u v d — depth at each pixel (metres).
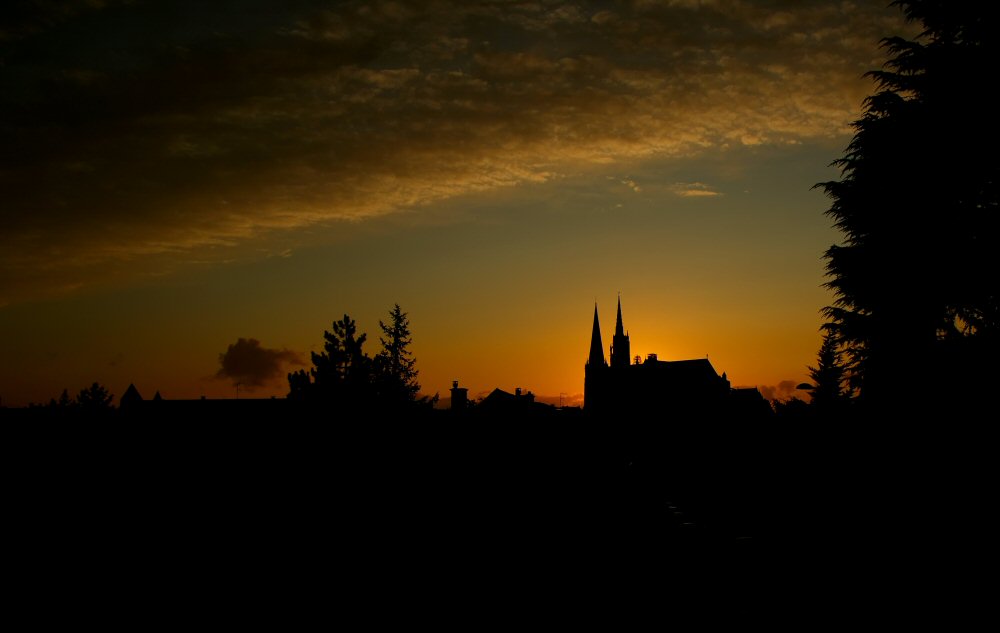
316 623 14.25
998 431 16.64
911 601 13.66
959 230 19.09
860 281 22.48
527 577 18.08
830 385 40.00
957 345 18.55
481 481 31.86
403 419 27.20
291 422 25.59
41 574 16.97
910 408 19.12
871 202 22.31
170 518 21.36
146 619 14.44
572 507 30.11
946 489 16.72
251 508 22.41
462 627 13.86
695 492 37.59
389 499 24.25
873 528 18.38
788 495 30.64
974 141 18.70
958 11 19.41
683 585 16.95
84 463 24.59
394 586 17.08
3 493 22.08
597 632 13.46
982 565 14.23
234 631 13.73
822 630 12.67
